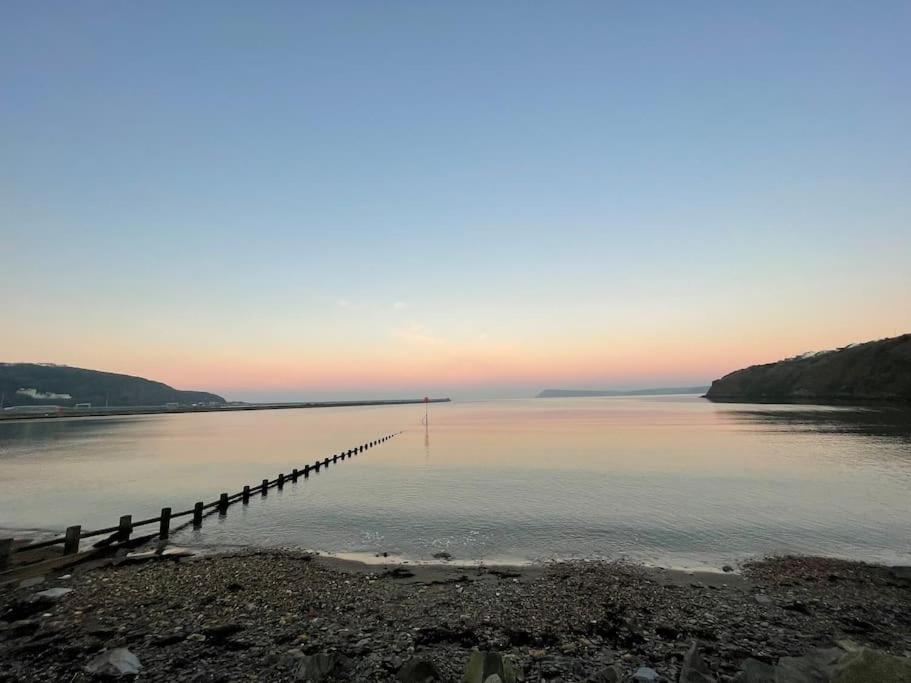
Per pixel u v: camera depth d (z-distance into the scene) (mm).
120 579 14883
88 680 8711
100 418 143625
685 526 22094
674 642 10703
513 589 14258
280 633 10891
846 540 20047
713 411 132375
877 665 7777
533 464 41875
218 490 32062
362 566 16766
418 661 8727
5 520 24422
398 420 128625
